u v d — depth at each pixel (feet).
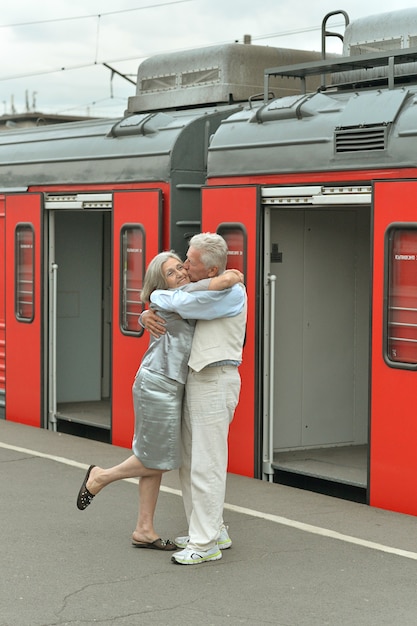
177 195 30.27
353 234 30.25
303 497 25.85
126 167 31.78
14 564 20.15
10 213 36.60
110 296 39.91
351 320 30.42
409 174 23.65
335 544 21.58
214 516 20.22
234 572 19.71
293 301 29.25
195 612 17.56
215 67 34.83
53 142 35.42
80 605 17.87
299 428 29.73
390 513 23.97
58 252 38.65
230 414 20.24
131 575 19.49
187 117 31.76
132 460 20.57
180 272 20.20
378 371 24.11
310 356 29.73
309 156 25.94
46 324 35.55
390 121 24.16
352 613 17.51
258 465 27.71
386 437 24.07
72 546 21.36
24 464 29.45
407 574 19.62
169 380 20.07
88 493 20.89
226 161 28.22
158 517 23.50
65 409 37.27
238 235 27.78
